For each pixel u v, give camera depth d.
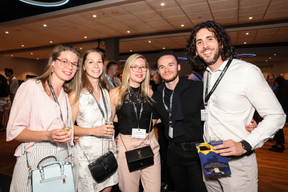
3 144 4.85
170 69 1.78
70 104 1.68
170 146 1.83
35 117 1.33
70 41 10.88
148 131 1.92
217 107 1.36
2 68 15.84
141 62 1.89
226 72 1.32
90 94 1.75
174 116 1.74
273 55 12.69
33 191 1.14
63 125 1.43
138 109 1.88
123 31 8.76
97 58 1.76
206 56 1.36
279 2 5.78
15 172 1.32
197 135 1.71
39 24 7.62
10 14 7.48
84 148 1.68
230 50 1.33
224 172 1.15
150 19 7.16
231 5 5.98
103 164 1.62
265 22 8.11
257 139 1.13
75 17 6.88
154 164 1.85
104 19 7.11
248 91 1.21
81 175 1.67
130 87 1.94
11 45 11.74
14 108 1.30
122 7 6.05
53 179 1.19
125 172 1.81
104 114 1.79
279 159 3.95
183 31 9.12
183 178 1.80
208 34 1.35
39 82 1.38
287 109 4.54
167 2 5.73
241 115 1.28
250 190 1.27
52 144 1.38
